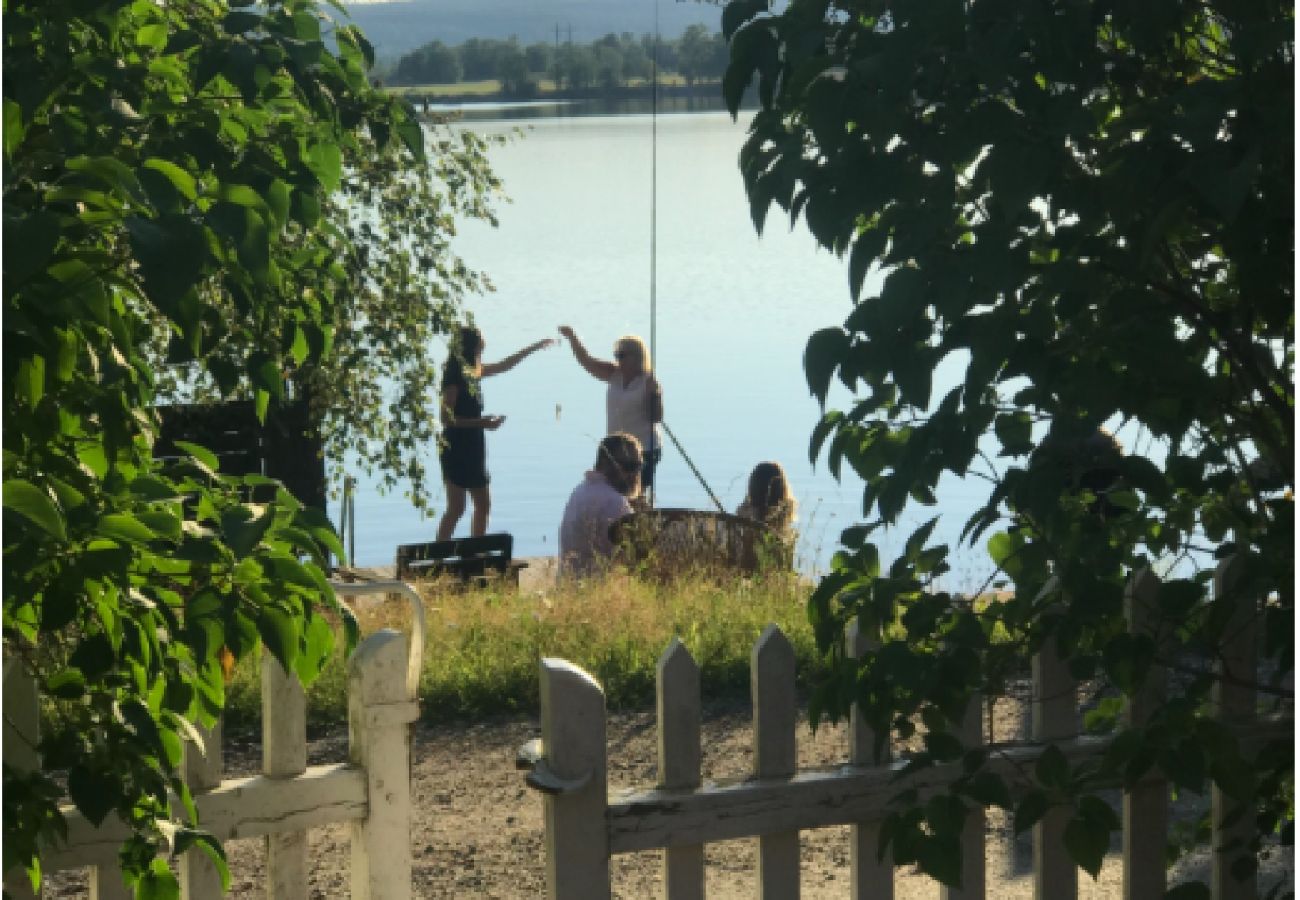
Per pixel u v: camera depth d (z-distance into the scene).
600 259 57.28
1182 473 2.76
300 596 2.64
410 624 7.07
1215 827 3.30
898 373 2.49
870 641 3.03
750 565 8.71
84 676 2.56
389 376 8.99
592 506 9.08
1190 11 2.52
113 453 2.46
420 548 9.51
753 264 55.16
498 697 6.16
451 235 9.26
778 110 2.62
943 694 2.62
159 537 2.49
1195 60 2.72
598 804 2.83
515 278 49.53
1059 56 2.35
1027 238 2.46
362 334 8.67
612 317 38.00
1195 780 2.56
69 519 2.39
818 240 2.46
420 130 3.04
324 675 6.12
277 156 2.85
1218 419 2.87
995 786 2.70
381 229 8.65
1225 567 3.10
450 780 5.34
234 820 3.11
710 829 2.91
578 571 9.03
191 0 3.04
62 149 2.42
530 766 2.81
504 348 31.67
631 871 4.53
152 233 2.07
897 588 2.69
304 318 3.17
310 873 4.45
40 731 3.02
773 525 9.30
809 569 8.76
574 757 2.81
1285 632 2.55
